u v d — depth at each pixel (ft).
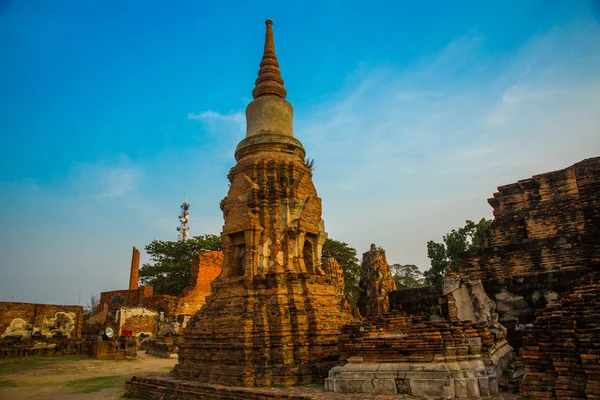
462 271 82.38
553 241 73.92
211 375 54.80
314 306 58.08
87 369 98.37
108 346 120.98
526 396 37.14
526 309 67.26
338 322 59.11
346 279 205.57
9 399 63.87
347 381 45.52
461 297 66.23
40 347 123.03
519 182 88.22
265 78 73.41
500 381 44.19
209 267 186.39
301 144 70.64
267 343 53.93
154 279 228.84
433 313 74.49
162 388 56.80
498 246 79.56
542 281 66.80
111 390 69.36
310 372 52.47
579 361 34.71
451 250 172.96
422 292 76.59
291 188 64.80
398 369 43.65
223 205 69.26
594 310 35.94
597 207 71.92
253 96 74.23
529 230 81.56
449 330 43.75
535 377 37.14
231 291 60.54
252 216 62.64
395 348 44.80
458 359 43.06
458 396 40.50
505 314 68.74
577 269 67.10
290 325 55.88
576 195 78.07
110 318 180.04
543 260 74.28
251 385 51.11
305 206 64.64
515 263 77.05
